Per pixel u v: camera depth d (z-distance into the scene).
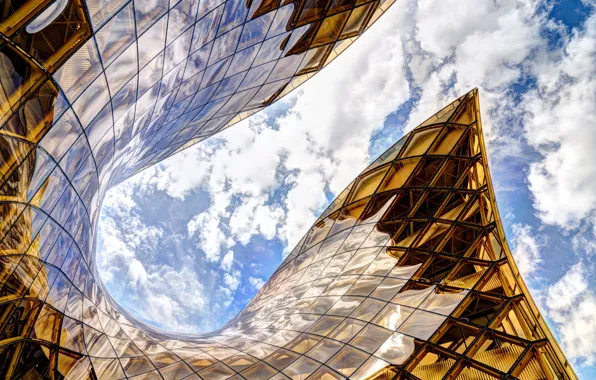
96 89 13.00
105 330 20.97
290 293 33.59
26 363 13.10
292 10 21.86
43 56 10.16
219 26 18.31
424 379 16.88
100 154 16.38
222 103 27.86
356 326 22.77
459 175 27.95
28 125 10.61
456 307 19.92
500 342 16.78
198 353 24.88
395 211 30.78
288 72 29.20
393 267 26.25
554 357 15.42
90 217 18.44
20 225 11.64
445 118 32.19
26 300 12.97
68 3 10.15
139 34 13.59
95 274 23.16
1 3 8.69
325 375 19.75
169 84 18.75
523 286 18.47
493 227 22.69
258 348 25.31
